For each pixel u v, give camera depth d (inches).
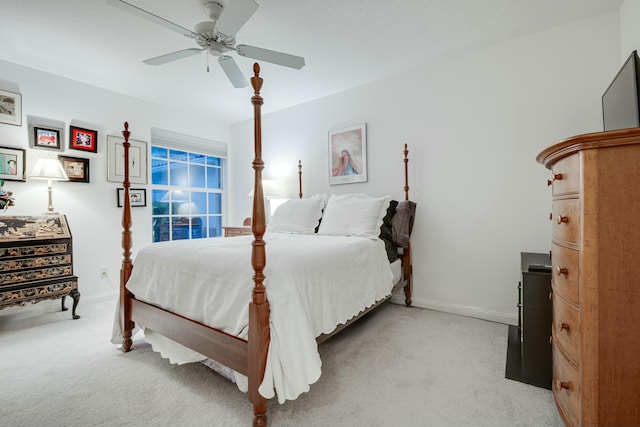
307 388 51.5
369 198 107.4
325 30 88.9
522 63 93.8
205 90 131.6
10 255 92.4
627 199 36.0
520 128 94.6
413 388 62.3
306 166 147.4
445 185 108.3
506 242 97.3
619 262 36.5
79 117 121.8
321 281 63.6
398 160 118.6
